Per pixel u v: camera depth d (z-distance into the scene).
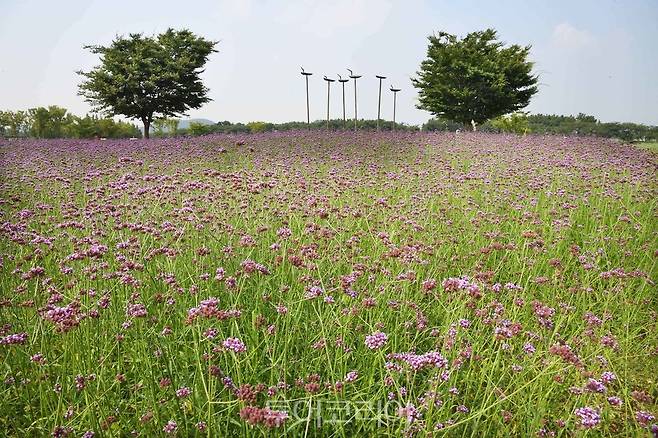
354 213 6.90
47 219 6.96
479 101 38.72
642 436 2.99
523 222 7.29
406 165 13.52
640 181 10.20
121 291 4.46
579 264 6.29
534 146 18.02
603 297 5.20
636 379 4.09
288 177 9.70
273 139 20.80
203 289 4.58
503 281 5.88
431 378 3.25
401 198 9.00
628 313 4.76
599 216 7.67
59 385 3.30
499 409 3.28
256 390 3.08
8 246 5.71
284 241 5.32
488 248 5.72
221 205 7.47
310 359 3.89
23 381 3.31
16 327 3.95
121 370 3.65
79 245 5.51
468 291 3.61
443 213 7.91
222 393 3.36
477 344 3.83
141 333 3.57
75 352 3.39
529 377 3.78
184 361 3.73
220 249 5.54
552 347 3.29
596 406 3.20
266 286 4.70
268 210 7.05
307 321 4.35
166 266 5.12
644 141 27.56
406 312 4.50
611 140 22.31
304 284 4.57
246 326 4.22
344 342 3.73
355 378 3.32
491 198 9.12
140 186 8.30
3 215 6.84
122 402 3.37
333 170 11.26
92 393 3.29
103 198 7.50
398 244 6.18
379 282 4.83
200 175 10.66
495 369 3.77
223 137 22.47
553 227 7.08
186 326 3.88
